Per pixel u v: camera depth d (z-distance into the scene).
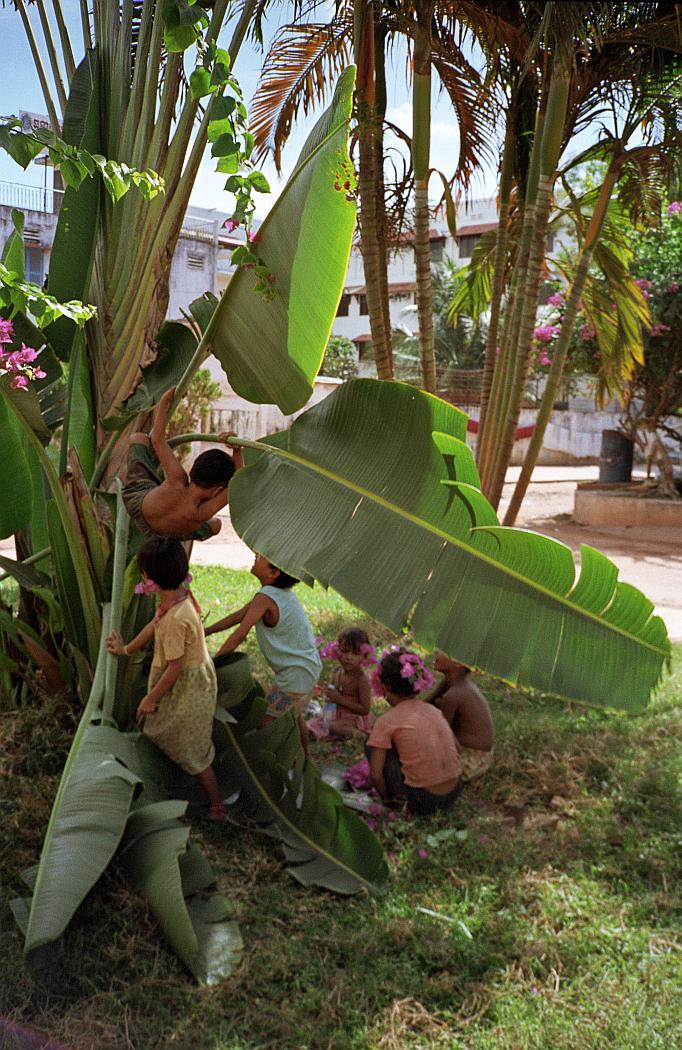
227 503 3.63
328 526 3.09
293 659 4.55
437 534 3.04
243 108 2.98
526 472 7.76
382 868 3.58
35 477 5.06
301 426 3.28
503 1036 2.69
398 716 4.20
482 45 7.05
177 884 2.93
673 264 14.88
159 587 3.63
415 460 3.12
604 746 5.07
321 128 2.95
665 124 7.54
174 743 3.70
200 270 21.36
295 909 3.34
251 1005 2.79
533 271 6.77
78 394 4.73
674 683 6.37
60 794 3.09
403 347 33.72
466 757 4.57
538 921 3.34
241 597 8.59
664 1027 2.76
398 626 2.93
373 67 6.89
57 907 2.71
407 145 7.35
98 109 4.55
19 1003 2.72
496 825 4.12
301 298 3.03
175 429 14.01
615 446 18.72
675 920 3.38
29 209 17.83
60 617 4.43
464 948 3.12
